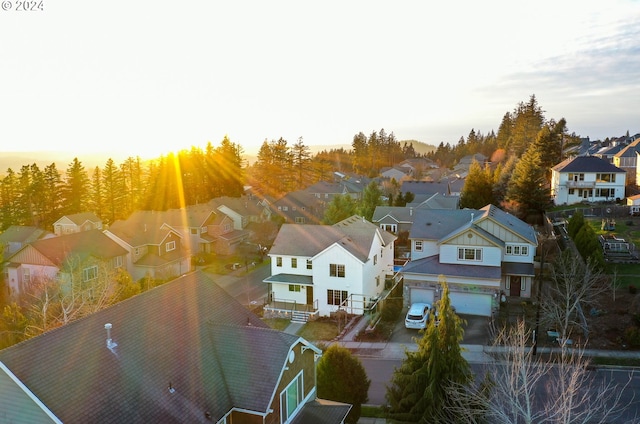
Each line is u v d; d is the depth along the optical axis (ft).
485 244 130.31
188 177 332.80
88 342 52.16
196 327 63.98
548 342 104.32
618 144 359.66
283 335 61.87
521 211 210.79
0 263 164.76
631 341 100.01
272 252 146.10
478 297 124.88
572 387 51.83
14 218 273.75
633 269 131.64
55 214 284.61
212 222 228.43
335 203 230.68
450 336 60.44
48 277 143.64
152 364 54.60
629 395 82.23
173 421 49.83
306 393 66.64
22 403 45.73
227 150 342.85
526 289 133.69
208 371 57.72
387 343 111.75
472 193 240.12
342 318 132.36
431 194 292.81
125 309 59.41
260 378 57.06
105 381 49.29
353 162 557.74
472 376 62.44
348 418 73.61
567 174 222.07
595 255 124.06
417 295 130.93
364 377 75.15
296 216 281.13
